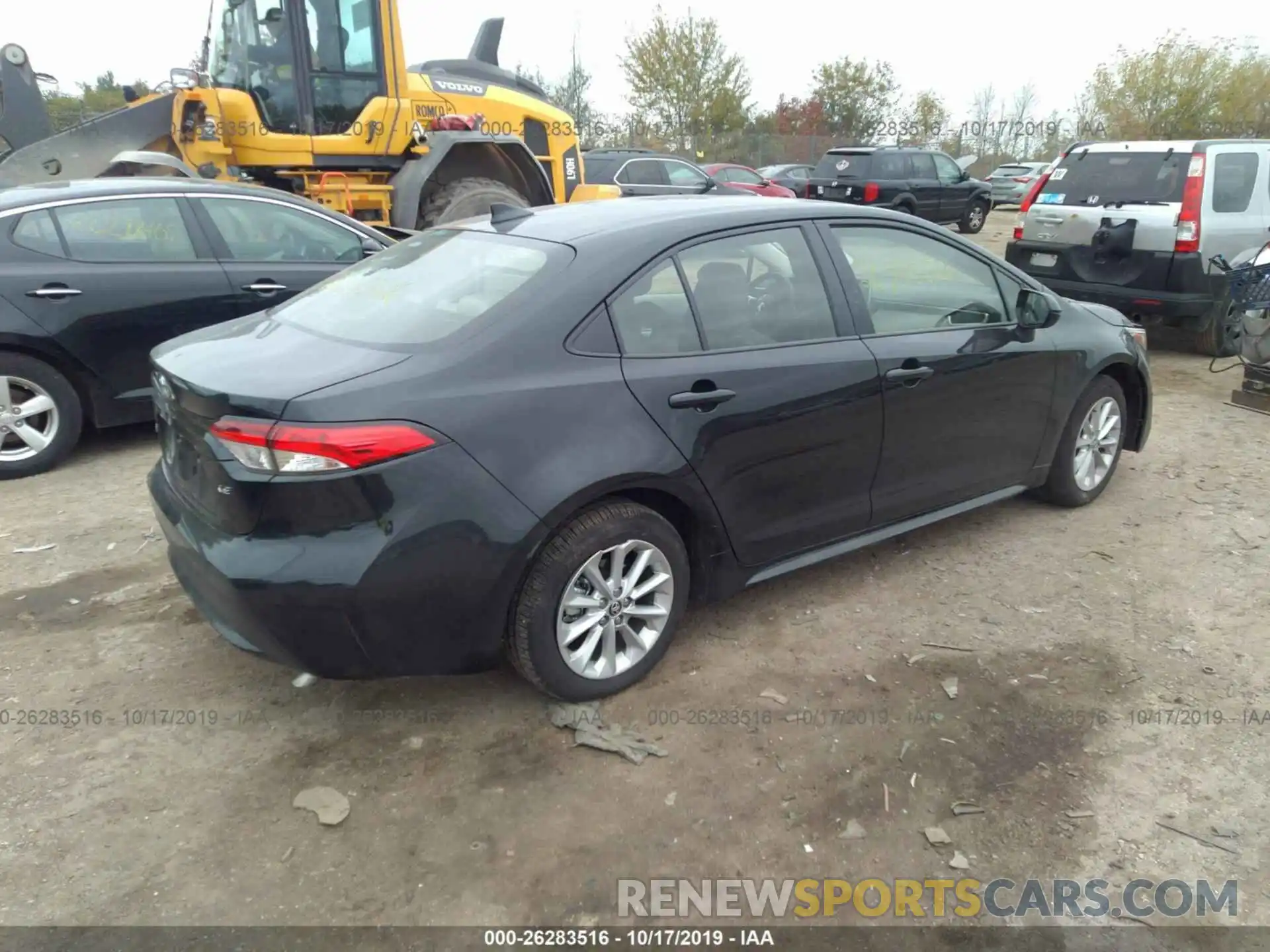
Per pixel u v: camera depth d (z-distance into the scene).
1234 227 7.91
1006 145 39.41
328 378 2.66
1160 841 2.58
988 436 4.15
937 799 2.74
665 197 3.81
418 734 3.03
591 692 3.14
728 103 38.59
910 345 3.76
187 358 3.00
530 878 2.45
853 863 2.51
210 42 8.74
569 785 2.79
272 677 3.34
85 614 3.75
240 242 5.79
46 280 5.12
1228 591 3.99
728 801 2.73
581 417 2.89
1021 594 3.96
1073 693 3.25
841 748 2.96
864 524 3.82
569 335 2.94
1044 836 2.61
